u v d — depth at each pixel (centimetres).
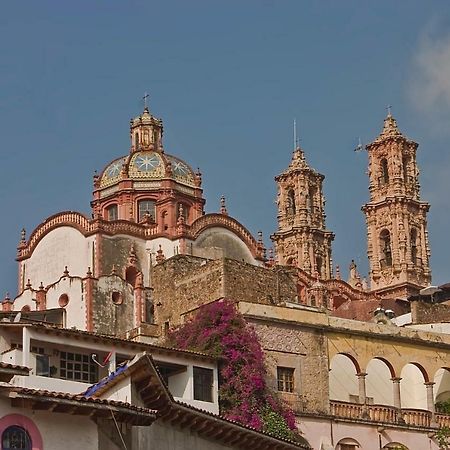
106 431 3534
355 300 10619
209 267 6538
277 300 6606
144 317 8425
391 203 12388
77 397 3406
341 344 6369
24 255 9375
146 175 10288
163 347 5475
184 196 10219
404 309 8825
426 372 6631
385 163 12725
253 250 9519
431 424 6506
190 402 5512
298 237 12244
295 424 5931
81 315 8244
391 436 6331
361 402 6331
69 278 8425
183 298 6638
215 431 4431
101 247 8969
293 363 6141
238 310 6075
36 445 3322
